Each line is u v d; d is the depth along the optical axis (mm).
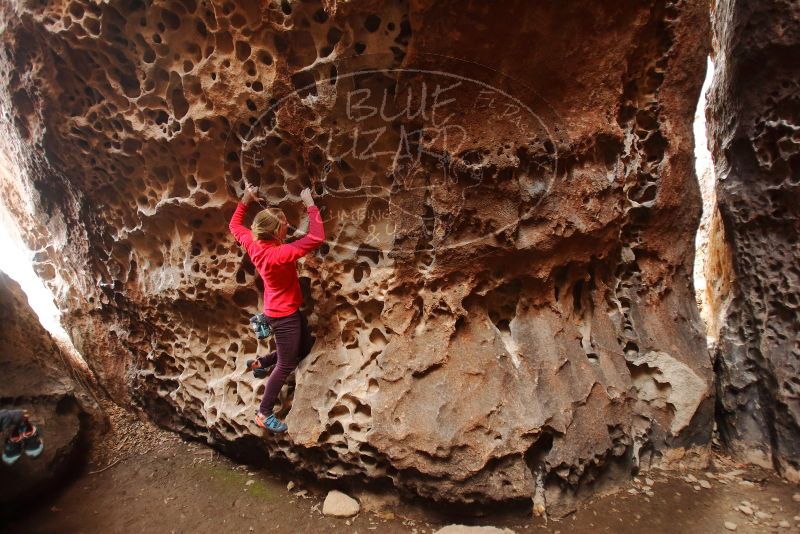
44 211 3785
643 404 3062
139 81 2656
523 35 2227
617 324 3074
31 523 2736
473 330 2662
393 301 2656
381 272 2674
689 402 2998
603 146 2689
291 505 2834
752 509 2678
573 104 2498
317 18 2273
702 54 2830
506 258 2615
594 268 2992
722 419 3293
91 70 2693
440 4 2059
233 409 3043
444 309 2615
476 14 2119
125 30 2492
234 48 2379
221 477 3131
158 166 2869
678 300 3168
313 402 2736
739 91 2969
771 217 2988
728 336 3309
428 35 2137
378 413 2580
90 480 3133
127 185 3037
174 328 3348
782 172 2898
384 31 2207
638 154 2906
